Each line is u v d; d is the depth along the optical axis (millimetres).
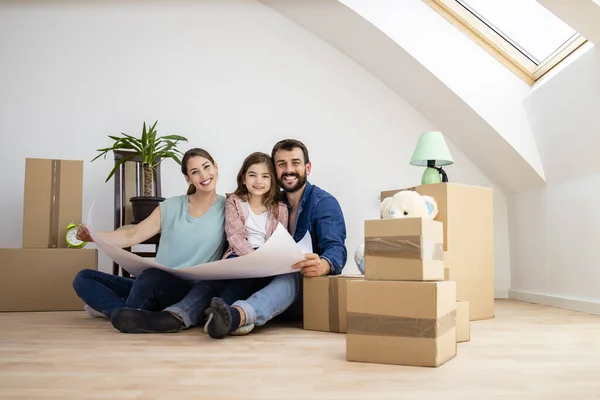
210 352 1786
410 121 4461
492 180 4410
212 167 2461
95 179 4152
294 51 4430
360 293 1651
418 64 3885
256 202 2494
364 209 4375
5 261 3131
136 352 1781
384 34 3857
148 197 3221
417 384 1345
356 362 1628
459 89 3832
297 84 4410
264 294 2211
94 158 3793
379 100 4457
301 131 4383
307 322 2332
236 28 4395
